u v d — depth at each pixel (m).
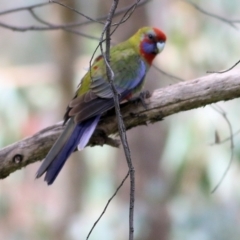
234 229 11.16
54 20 15.01
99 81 7.24
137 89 7.56
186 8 13.35
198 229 11.10
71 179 14.48
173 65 12.98
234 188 11.57
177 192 11.80
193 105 7.05
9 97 14.53
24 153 7.04
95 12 14.25
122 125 5.30
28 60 18.69
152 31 8.29
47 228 16.03
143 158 11.92
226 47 12.93
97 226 11.38
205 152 11.62
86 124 7.01
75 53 14.15
